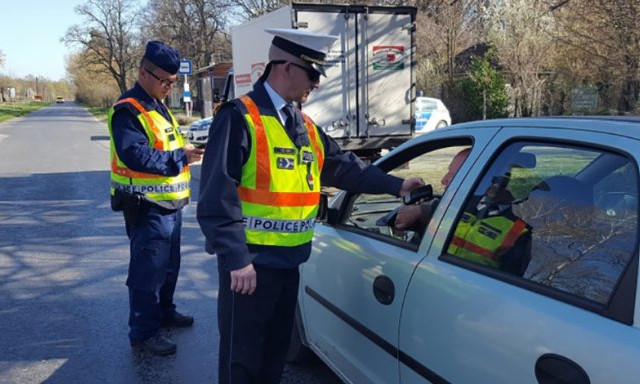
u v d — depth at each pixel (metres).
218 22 46.66
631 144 1.64
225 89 12.12
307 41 2.23
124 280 5.17
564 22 12.28
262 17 9.66
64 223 7.48
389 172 2.83
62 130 29.19
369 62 9.09
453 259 2.07
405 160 2.74
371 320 2.45
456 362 1.93
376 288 2.40
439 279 2.05
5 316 4.33
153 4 51.72
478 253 2.00
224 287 2.38
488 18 22.05
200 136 16.97
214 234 2.17
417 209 2.53
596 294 1.58
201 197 2.20
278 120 2.28
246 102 2.25
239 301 2.34
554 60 16.45
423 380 2.11
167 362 3.58
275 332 2.48
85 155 16.61
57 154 16.92
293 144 2.30
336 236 2.85
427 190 2.39
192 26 48.09
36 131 28.36
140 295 3.64
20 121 39.44
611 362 1.41
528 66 17.36
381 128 9.32
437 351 2.02
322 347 3.00
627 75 10.99
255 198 2.26
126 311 4.42
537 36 17.25
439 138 2.47
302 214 2.34
